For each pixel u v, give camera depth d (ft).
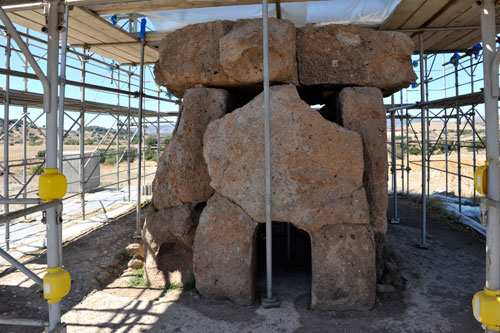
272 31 11.14
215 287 11.21
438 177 41.34
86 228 20.34
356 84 11.96
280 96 10.89
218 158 11.30
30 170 47.78
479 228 18.30
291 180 10.69
